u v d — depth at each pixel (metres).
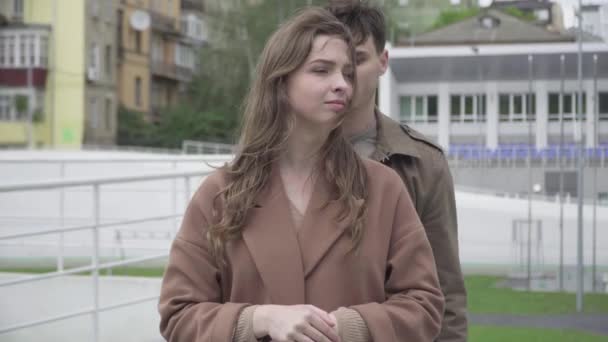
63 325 7.02
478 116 21.64
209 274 2.09
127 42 59.31
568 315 11.48
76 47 52.94
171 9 65.25
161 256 4.85
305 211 2.06
